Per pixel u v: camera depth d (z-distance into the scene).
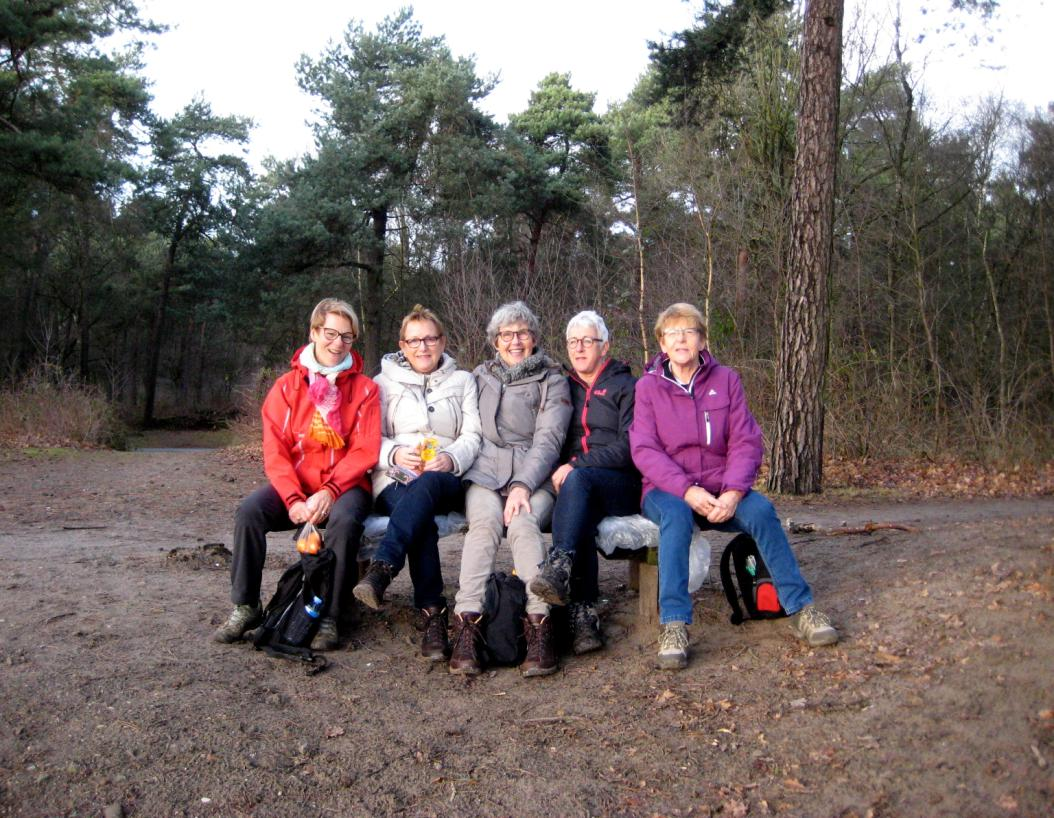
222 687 3.61
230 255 36.16
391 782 2.96
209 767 2.99
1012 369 15.74
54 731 3.17
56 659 3.82
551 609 4.12
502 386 4.48
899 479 12.62
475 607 3.97
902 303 16.33
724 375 4.13
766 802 2.75
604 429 4.40
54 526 8.43
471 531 4.12
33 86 23.73
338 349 4.30
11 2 20.67
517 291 19.78
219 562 5.88
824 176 9.96
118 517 9.30
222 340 45.78
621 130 28.72
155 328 41.41
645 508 4.11
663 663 3.75
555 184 28.59
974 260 17.22
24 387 18.75
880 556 4.88
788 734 3.10
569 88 34.06
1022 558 4.18
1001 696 3.01
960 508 9.53
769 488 10.54
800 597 3.84
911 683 3.24
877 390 15.00
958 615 3.65
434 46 30.55
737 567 4.09
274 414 4.32
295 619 4.03
